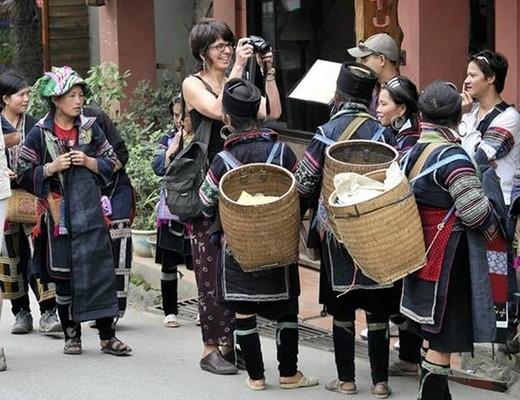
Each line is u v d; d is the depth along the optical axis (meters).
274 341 7.34
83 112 7.05
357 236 5.11
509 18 7.34
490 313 5.07
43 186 6.72
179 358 6.95
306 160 5.72
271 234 5.59
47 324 7.61
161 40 13.74
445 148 5.12
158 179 9.45
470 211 5.00
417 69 7.83
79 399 6.13
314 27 9.97
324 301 5.96
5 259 7.53
